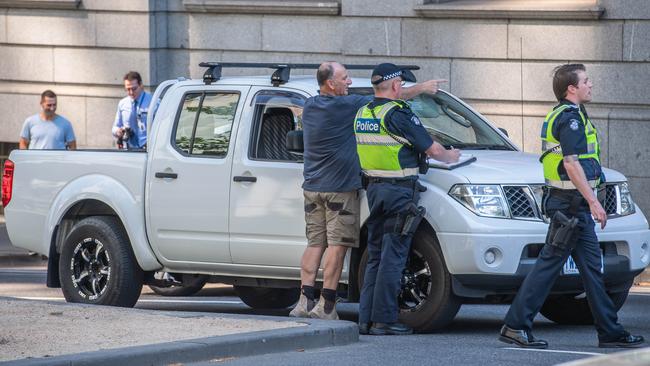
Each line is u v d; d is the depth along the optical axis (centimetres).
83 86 6288
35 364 2419
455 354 2784
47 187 3766
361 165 3078
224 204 3412
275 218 3331
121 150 3694
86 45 6250
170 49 6172
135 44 6134
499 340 2920
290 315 3222
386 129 3020
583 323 3438
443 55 5556
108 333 2827
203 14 6078
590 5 5269
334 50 5816
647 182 5203
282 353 2789
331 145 3122
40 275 4934
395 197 3025
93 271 3675
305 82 3416
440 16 5531
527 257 3072
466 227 3036
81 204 3728
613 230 3191
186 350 2634
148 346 2630
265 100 3412
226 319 3028
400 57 5641
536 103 5391
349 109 3117
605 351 2842
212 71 3528
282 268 3356
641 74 5181
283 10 5878
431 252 3105
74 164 3709
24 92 6400
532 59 5375
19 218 3834
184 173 3491
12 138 6456
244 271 3441
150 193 3547
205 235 3459
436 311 3102
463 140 3422
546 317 3481
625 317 3594
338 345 2916
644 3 5144
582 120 2786
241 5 5956
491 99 5478
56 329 2878
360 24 5716
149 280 3691
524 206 3089
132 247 3594
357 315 3756
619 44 5203
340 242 3145
